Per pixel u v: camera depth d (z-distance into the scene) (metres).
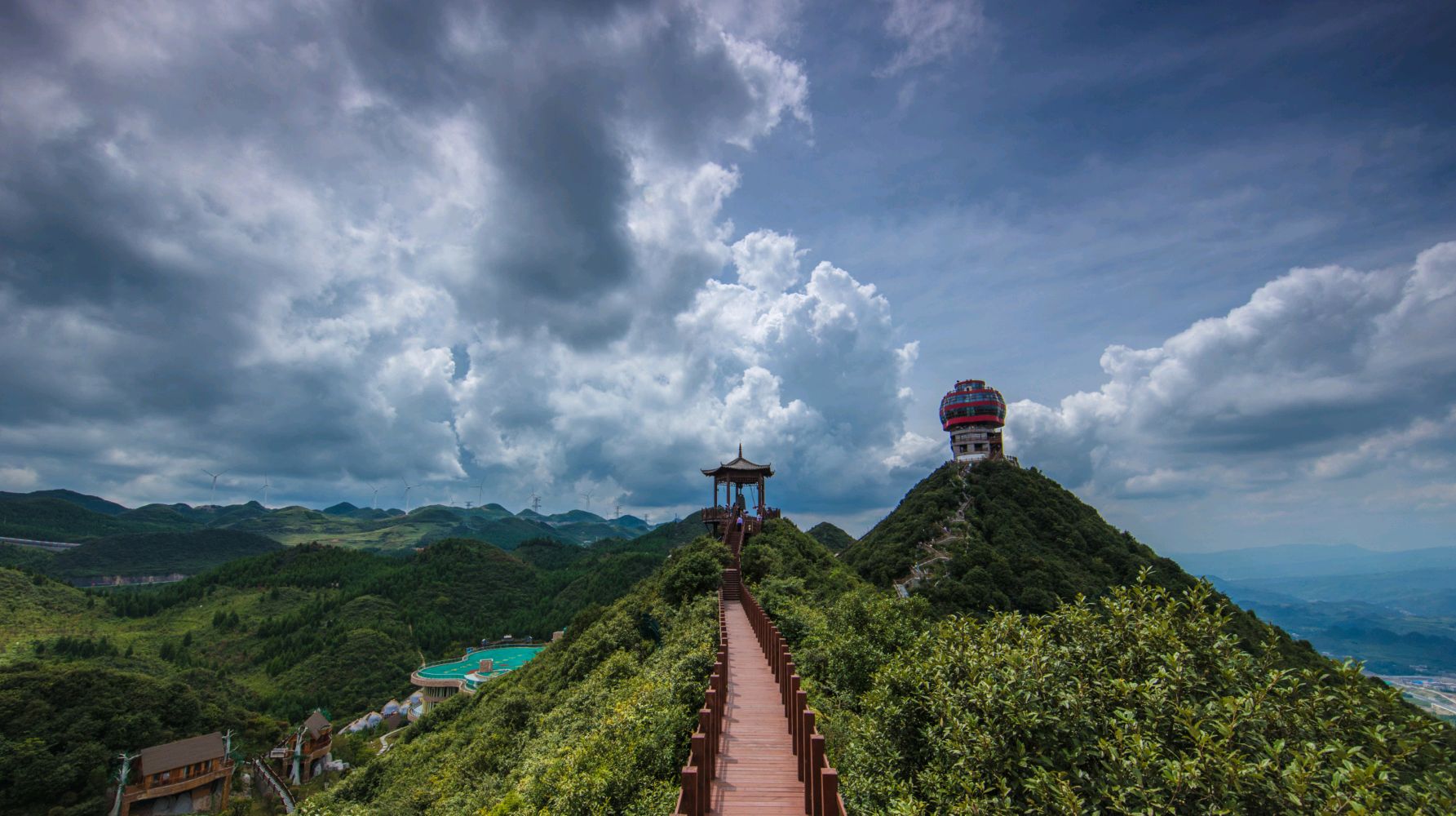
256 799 75.25
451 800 30.50
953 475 74.31
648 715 19.77
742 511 58.84
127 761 66.19
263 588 164.88
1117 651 12.04
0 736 63.75
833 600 39.97
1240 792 8.44
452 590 157.75
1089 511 69.56
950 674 13.38
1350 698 9.57
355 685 115.00
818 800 11.95
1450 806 7.77
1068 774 10.10
